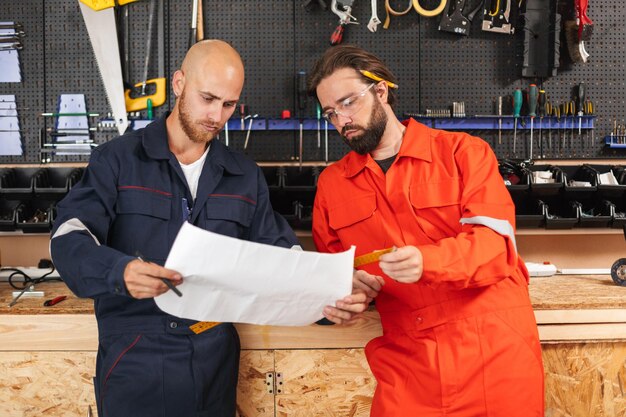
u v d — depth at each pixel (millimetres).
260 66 2781
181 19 2748
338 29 2715
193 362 1796
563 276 2699
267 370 2199
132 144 1804
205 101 1711
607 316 2203
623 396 2244
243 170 1918
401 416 1739
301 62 2783
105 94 2746
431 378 1713
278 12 2775
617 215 2568
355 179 1931
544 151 2820
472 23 2797
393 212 1865
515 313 1728
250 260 1460
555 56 2738
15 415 2174
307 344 2193
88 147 2721
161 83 2721
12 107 2730
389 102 1929
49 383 2160
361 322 2182
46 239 2787
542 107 2750
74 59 2738
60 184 2639
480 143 1855
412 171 1859
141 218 1751
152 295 1429
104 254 1493
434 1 2801
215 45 1742
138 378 1748
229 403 1919
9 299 2283
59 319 2143
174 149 1857
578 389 2236
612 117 2822
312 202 2635
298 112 2783
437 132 1926
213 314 1548
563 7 2803
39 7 2727
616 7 2814
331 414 2211
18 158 2748
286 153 2795
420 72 2799
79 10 2729
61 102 2734
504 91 2812
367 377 2203
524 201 2670
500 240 1615
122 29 2719
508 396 1670
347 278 1585
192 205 1824
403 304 1830
